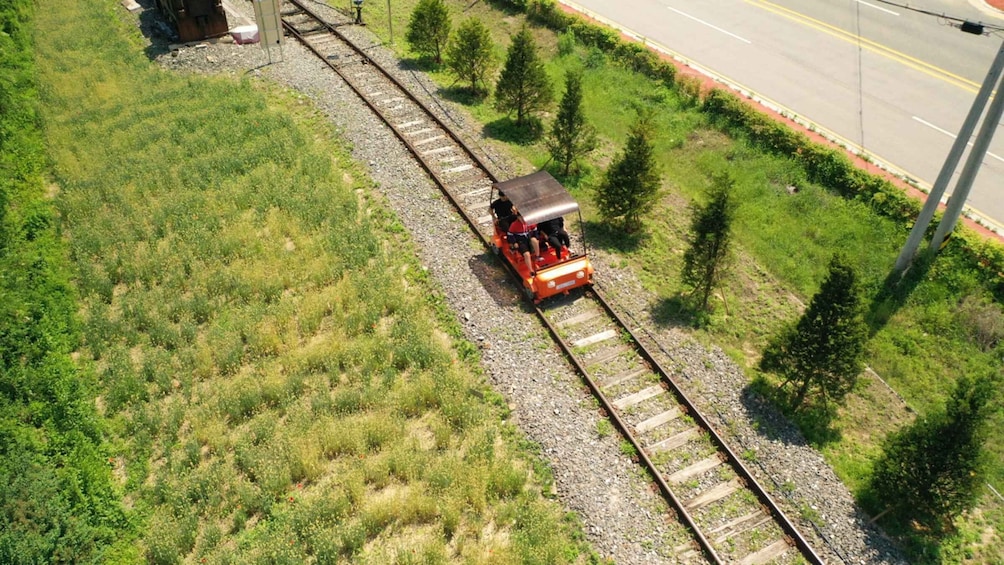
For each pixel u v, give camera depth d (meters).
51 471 12.15
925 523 11.58
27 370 13.95
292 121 21.50
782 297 16.33
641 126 16.98
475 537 11.25
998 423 13.20
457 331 14.92
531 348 14.47
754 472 12.27
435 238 17.31
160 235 17.78
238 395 13.43
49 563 10.80
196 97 23.14
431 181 19.20
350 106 22.45
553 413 13.12
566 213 15.32
